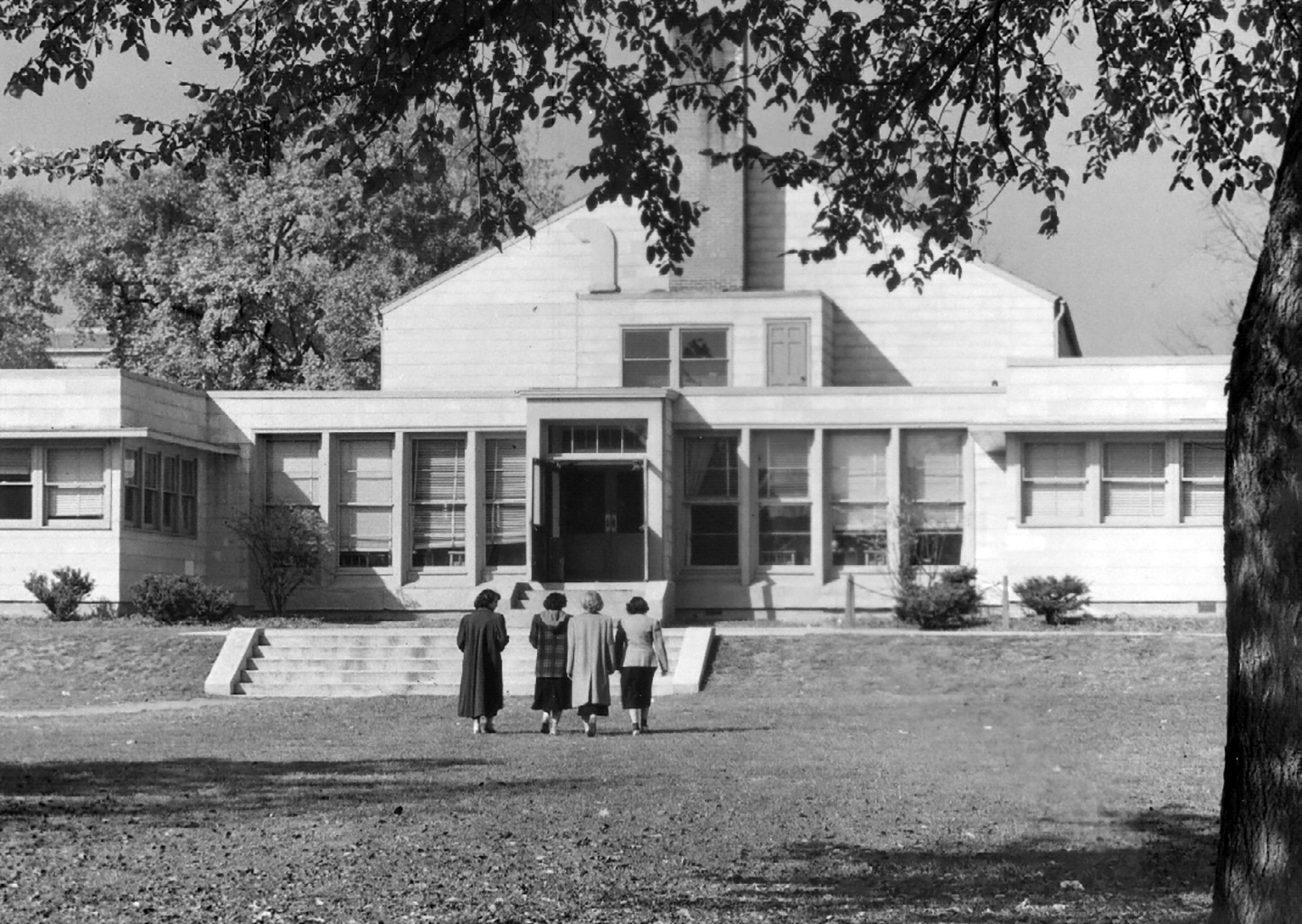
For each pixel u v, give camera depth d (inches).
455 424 1584.6
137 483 1466.5
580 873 440.8
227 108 504.4
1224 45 557.0
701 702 1070.4
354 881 428.8
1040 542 1472.7
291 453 1603.1
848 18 528.4
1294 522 293.3
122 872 441.4
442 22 477.7
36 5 485.4
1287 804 293.4
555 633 866.8
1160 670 1150.3
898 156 552.7
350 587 1588.3
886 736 832.3
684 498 1565.0
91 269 2074.3
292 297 1936.5
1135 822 541.0
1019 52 555.8
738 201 1676.9
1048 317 1665.8
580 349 1660.9
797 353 1631.4
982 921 378.6
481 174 516.7
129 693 1156.5
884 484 1540.4
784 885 425.7
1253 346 299.7
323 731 889.5
